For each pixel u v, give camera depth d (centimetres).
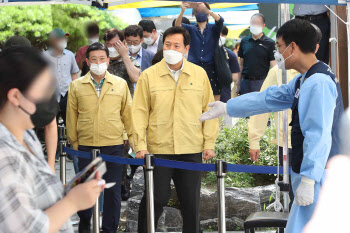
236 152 743
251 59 923
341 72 701
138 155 503
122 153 581
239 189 655
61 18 1570
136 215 647
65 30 1562
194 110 502
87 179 236
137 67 701
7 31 1570
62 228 246
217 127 514
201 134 509
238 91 1002
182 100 499
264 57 918
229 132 766
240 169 474
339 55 701
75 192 229
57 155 1026
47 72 228
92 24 866
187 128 498
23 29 1568
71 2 575
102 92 570
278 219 431
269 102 407
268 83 541
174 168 500
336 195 355
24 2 556
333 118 360
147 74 505
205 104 513
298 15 724
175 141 496
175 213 645
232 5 1148
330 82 356
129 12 1500
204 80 510
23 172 221
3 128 223
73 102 578
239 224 643
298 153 370
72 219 678
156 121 502
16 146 222
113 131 571
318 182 356
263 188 667
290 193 515
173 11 1224
